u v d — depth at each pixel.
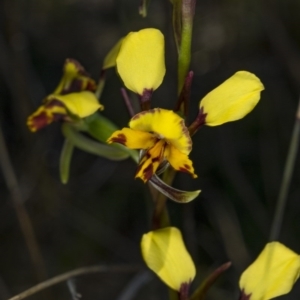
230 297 0.32
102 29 0.49
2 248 0.38
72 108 0.23
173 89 0.32
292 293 0.33
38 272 0.30
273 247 0.22
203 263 0.34
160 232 0.22
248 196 0.35
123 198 0.39
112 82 0.42
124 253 0.37
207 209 0.35
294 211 0.35
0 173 0.39
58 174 0.40
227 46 0.44
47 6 0.51
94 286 0.36
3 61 0.35
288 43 0.38
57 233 0.37
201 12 0.48
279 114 0.39
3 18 0.36
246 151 0.39
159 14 0.42
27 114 0.35
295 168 0.36
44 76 0.45
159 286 0.33
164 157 0.21
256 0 0.40
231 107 0.21
